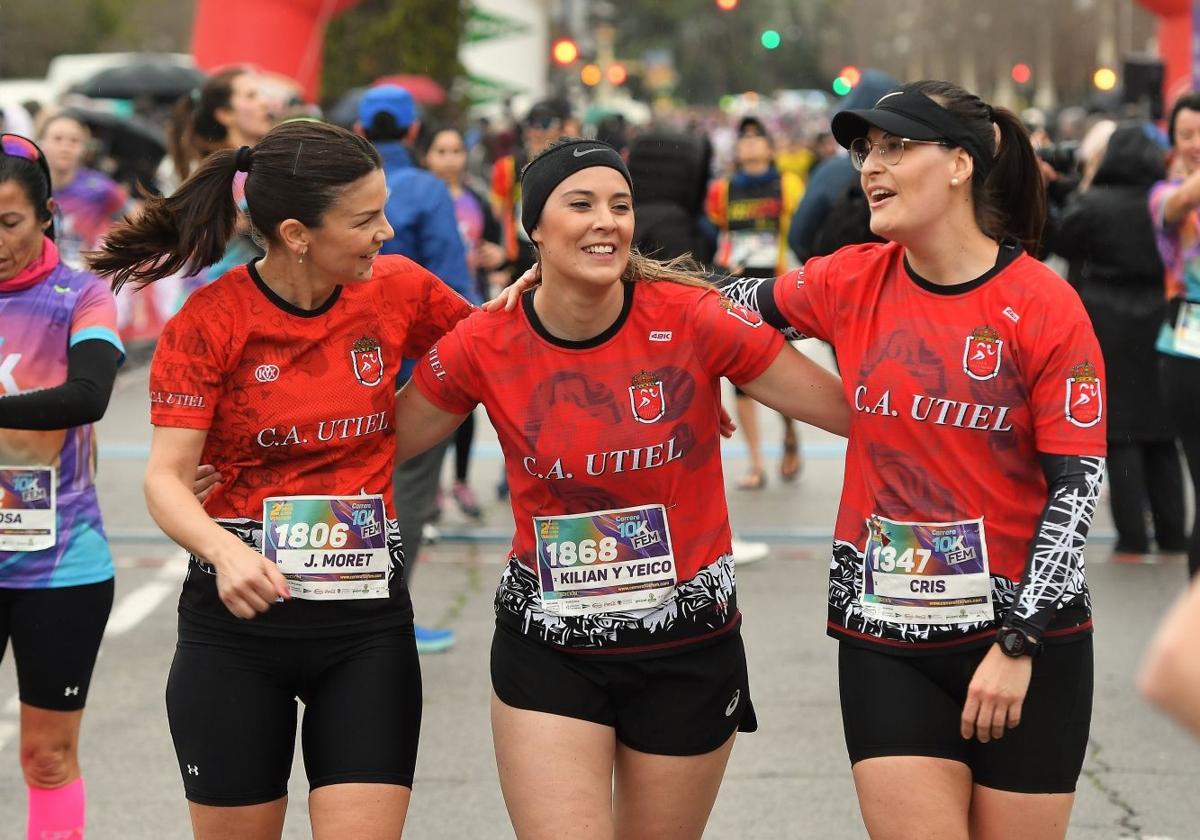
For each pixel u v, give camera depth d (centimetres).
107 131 3303
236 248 1170
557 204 680
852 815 1002
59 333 850
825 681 1281
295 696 734
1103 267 1652
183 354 703
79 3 10344
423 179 1391
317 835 693
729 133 7781
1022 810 680
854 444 707
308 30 3909
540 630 719
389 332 735
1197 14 3033
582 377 710
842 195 1329
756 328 712
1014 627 647
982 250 683
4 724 1197
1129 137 1630
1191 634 334
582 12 12188
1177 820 989
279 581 672
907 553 684
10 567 836
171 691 716
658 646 716
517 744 717
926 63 15525
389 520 738
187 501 688
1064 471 658
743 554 1698
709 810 750
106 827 989
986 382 672
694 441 717
